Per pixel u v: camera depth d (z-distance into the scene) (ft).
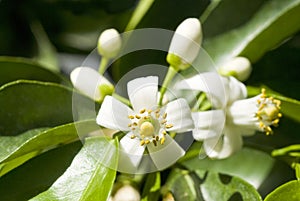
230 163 1.16
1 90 1.05
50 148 1.05
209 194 1.06
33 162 1.01
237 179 1.05
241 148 1.12
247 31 1.15
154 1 1.11
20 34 1.32
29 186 1.00
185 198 1.07
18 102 1.05
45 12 1.34
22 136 1.04
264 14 1.15
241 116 1.05
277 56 1.20
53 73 1.17
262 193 1.14
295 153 1.09
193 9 1.17
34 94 1.06
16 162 1.02
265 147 1.12
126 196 1.02
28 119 1.06
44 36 1.31
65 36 1.35
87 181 0.99
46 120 1.06
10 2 1.31
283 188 0.96
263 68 1.19
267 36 1.14
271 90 1.16
